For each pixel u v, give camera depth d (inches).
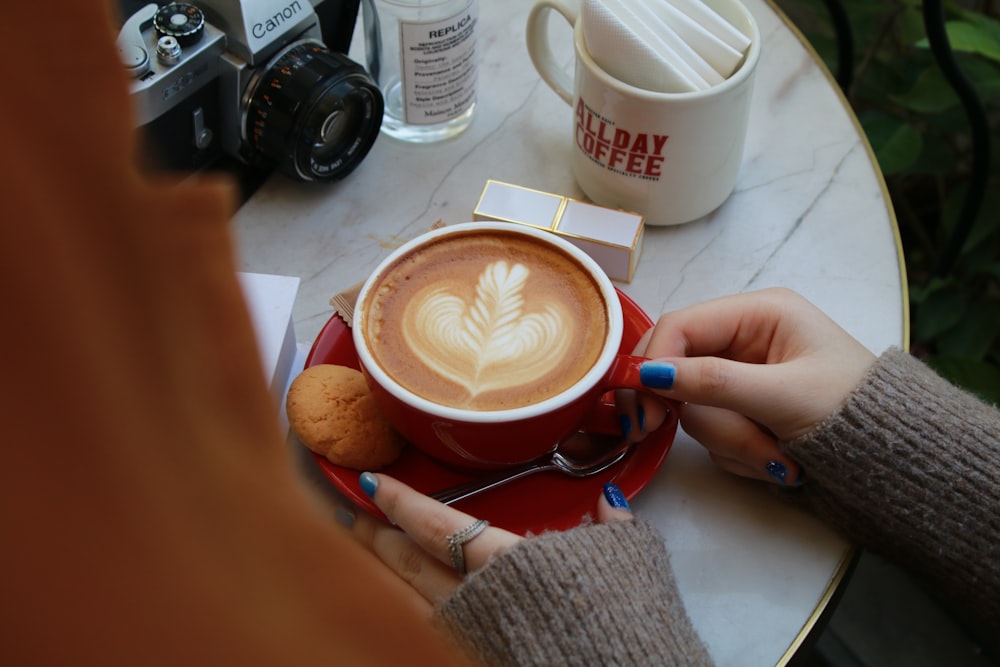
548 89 33.0
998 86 43.1
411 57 28.1
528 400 20.3
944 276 44.3
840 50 40.8
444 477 22.8
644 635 18.8
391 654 5.8
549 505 22.3
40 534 4.4
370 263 28.1
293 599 5.4
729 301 23.6
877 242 28.6
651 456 22.7
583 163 28.5
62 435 4.4
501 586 19.1
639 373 21.0
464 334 21.5
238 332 5.0
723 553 22.3
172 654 4.8
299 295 27.3
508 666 18.8
